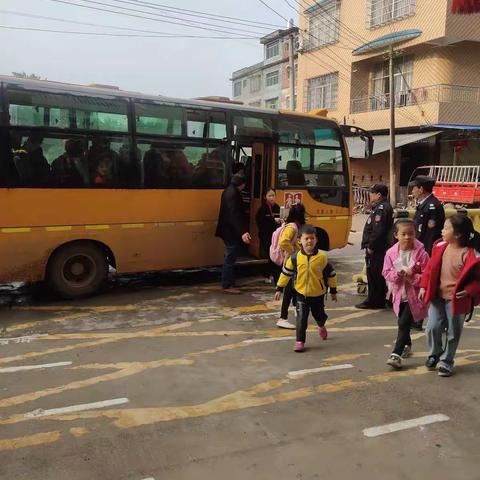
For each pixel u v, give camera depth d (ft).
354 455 10.55
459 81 68.23
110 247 23.16
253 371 15.07
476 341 18.15
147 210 23.89
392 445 10.96
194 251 25.52
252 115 26.68
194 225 25.31
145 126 23.54
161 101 23.91
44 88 21.13
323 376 14.74
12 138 20.48
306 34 90.48
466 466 10.19
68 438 11.12
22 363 15.48
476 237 14.29
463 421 12.08
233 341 17.79
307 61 90.74
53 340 17.63
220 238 26.11
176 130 24.40
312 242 16.75
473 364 15.79
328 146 29.50
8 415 12.15
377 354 16.67
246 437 11.24
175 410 12.50
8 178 20.47
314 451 10.70
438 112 64.64
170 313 21.17
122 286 25.98
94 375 14.60
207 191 25.53
